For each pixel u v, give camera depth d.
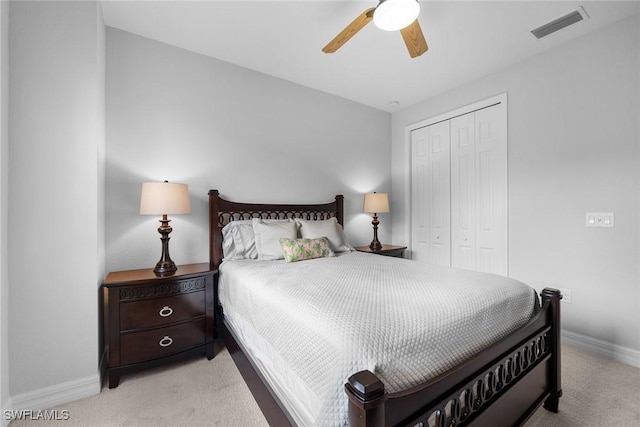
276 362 1.29
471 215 3.15
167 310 2.03
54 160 1.68
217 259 2.58
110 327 1.84
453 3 1.96
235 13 2.09
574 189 2.38
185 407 1.64
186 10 2.06
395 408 0.82
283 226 2.65
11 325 1.57
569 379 1.89
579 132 2.34
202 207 2.63
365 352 0.88
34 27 1.64
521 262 2.71
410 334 0.99
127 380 1.92
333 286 1.50
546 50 2.53
